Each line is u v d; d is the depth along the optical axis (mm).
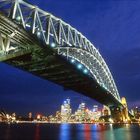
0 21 37969
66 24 61375
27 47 44844
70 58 66562
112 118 190125
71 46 61312
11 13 38875
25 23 43156
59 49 55000
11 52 46031
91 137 92250
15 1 39750
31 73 57031
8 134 117000
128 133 114062
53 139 86812
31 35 42969
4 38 42875
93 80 81375
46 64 51969
